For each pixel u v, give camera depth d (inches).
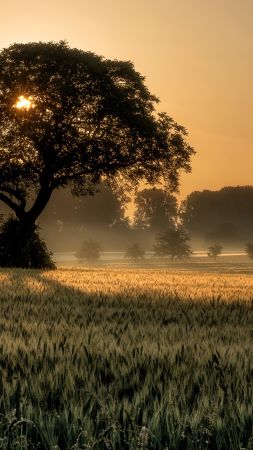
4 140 2244.1
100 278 1459.2
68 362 381.1
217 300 863.1
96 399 295.9
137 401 301.0
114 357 405.1
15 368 370.9
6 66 2245.3
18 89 2215.8
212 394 318.3
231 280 1555.1
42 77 2196.1
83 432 249.9
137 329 547.2
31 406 287.3
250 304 832.3
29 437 263.9
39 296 884.0
